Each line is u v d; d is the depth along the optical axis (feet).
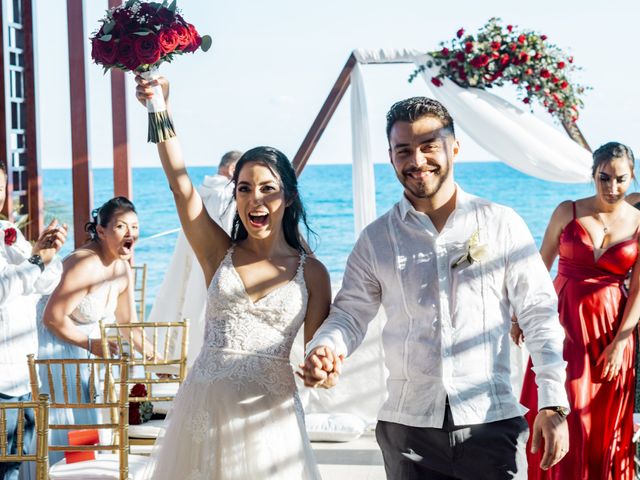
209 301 9.82
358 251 9.11
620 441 14.21
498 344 8.71
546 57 22.45
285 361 9.79
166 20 9.41
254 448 9.39
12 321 12.42
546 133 22.12
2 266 12.08
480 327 8.63
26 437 12.65
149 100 9.41
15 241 12.76
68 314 14.47
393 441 8.79
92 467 12.02
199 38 9.57
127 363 11.72
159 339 21.43
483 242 8.69
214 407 9.45
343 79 22.84
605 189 14.14
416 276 8.70
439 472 8.65
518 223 8.85
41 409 10.25
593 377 14.14
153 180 129.59
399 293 8.79
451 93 22.39
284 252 10.02
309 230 10.21
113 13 9.41
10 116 22.97
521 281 8.77
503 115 22.31
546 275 8.87
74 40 23.70
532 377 14.11
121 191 24.14
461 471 8.56
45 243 12.54
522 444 8.71
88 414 14.79
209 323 9.83
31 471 13.69
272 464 9.43
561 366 8.52
